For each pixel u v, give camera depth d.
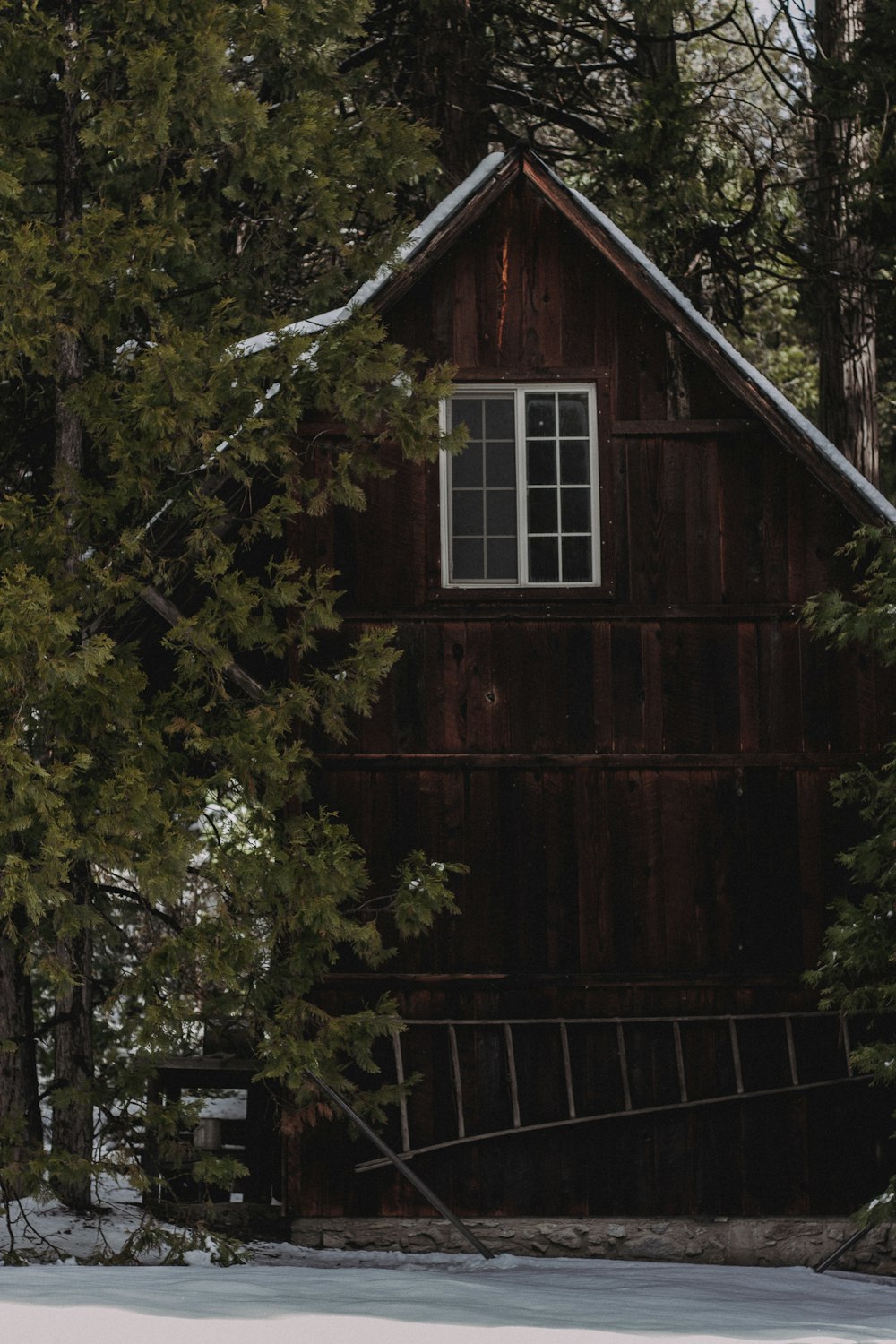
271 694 10.56
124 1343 6.12
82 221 9.96
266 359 9.97
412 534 12.35
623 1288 9.39
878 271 17.61
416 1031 11.99
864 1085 12.10
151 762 9.80
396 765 12.16
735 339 21.02
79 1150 10.88
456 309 12.58
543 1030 12.05
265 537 12.49
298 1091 10.90
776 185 16.98
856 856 10.91
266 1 11.04
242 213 13.83
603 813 12.23
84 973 10.97
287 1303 7.47
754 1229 11.89
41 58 10.33
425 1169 11.87
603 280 12.63
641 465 12.49
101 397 10.12
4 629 9.04
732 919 12.18
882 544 10.98
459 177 17.78
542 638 12.34
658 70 17.98
